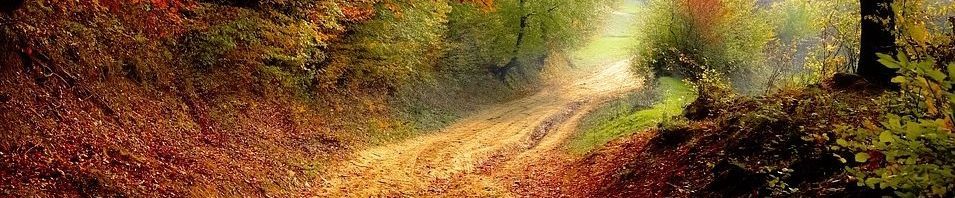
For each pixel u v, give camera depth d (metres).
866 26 11.61
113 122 11.47
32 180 8.02
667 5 33.50
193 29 15.42
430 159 18.12
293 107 18.78
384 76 24.22
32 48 10.68
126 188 9.09
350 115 21.30
